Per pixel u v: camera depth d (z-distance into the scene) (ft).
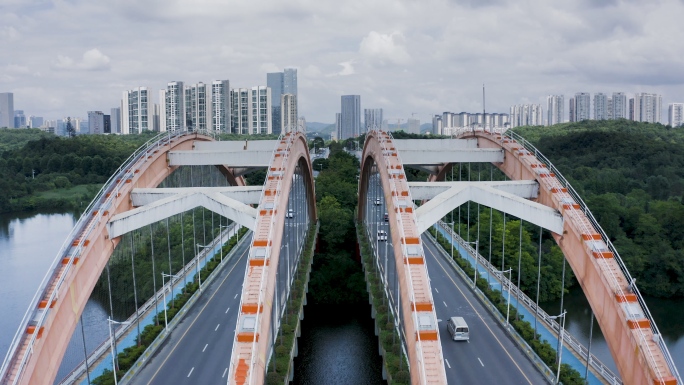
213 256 349.00
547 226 191.21
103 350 211.20
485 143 276.41
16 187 616.39
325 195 472.03
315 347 270.87
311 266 351.05
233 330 234.58
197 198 203.10
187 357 207.62
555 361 197.57
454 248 368.48
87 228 169.27
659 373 133.39
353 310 336.49
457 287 298.15
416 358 135.33
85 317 330.95
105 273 361.51
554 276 354.95
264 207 180.75
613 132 655.76
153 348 215.10
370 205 414.21
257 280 151.84
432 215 192.34
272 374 187.32
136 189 204.74
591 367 200.44
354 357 256.73
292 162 229.25
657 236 404.16
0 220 570.87
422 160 251.80
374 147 269.44
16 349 127.13
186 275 313.53
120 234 182.80
